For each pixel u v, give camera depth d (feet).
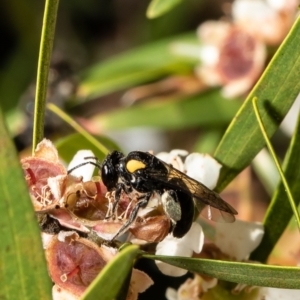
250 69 0.48
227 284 0.36
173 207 0.34
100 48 0.82
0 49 0.77
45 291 0.30
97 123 0.51
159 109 0.51
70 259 0.33
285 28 0.47
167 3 0.42
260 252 0.36
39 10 0.77
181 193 0.35
